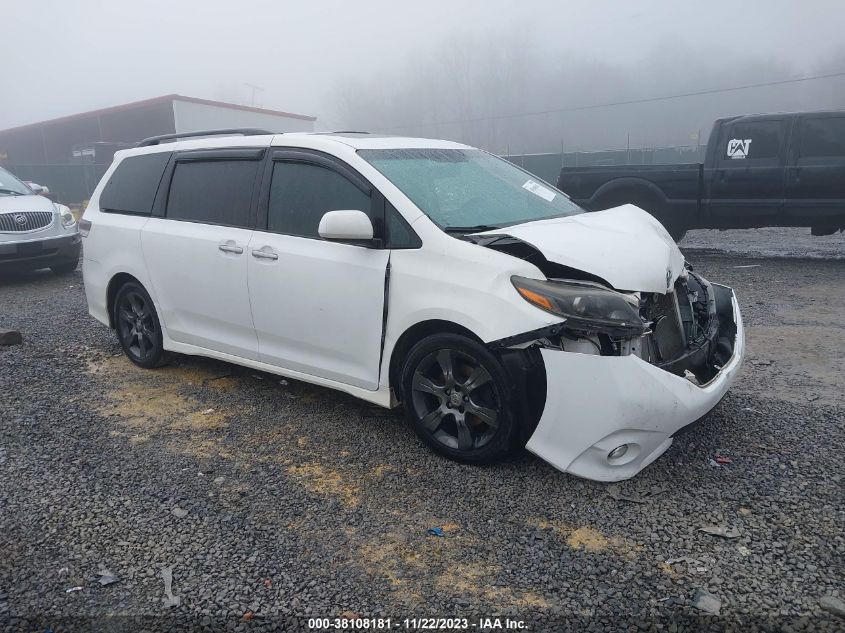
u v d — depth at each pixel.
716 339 3.90
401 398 3.95
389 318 3.83
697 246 11.96
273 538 3.14
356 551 3.03
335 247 4.05
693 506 3.28
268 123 32.59
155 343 5.36
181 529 3.22
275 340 4.46
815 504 3.27
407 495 3.47
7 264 9.48
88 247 5.76
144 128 36.75
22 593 2.80
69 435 4.29
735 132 10.09
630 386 3.20
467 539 3.09
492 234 3.64
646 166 10.53
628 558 2.92
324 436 4.20
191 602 2.73
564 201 4.79
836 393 4.68
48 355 5.99
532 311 3.30
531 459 3.78
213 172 4.86
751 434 4.04
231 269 4.56
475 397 3.62
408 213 3.79
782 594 2.67
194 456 3.98
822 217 9.77
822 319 6.69
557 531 3.12
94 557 3.02
